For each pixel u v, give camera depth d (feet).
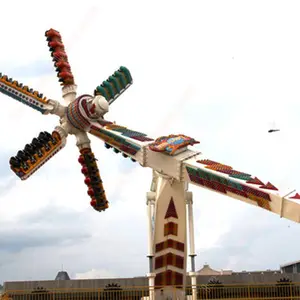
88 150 202.90
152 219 202.49
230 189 163.94
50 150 197.26
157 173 200.75
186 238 202.28
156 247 201.05
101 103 199.00
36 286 221.46
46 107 201.36
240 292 211.41
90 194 205.36
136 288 209.15
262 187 156.66
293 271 283.38
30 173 193.47
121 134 194.18
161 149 180.34
